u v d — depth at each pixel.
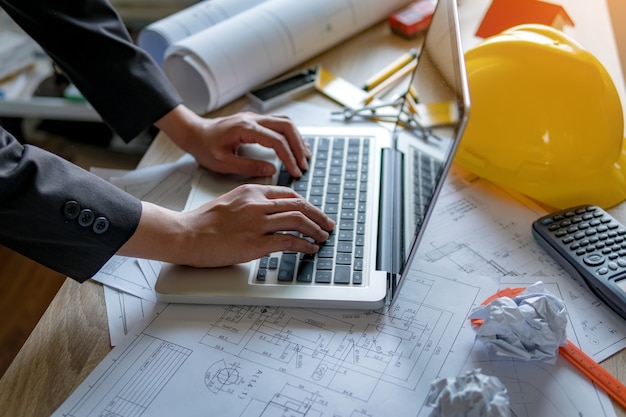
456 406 0.50
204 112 0.94
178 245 0.65
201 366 0.58
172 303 0.65
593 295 0.65
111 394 0.56
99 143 1.60
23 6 0.77
